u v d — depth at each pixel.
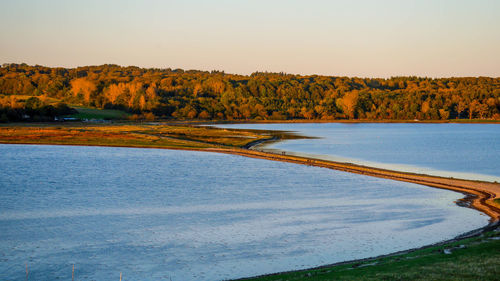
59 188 57.06
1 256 31.91
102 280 27.83
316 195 53.88
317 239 35.72
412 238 35.84
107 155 94.81
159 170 73.62
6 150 101.88
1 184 59.22
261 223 40.62
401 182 62.97
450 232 37.56
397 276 23.42
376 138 153.62
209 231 38.00
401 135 170.88
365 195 54.00
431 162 87.62
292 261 30.67
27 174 67.88
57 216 42.91
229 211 45.28
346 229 38.69
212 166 78.56
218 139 136.25
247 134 157.00
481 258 26.47
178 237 36.28
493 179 67.44
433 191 56.53
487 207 47.09
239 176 67.94
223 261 30.88
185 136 144.38
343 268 26.86
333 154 101.88
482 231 37.22
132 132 153.88
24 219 41.69
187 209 46.06
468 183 61.44
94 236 36.56
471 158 94.62
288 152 105.81
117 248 33.66
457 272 23.67
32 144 115.12
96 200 50.12
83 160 85.88
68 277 28.25
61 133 139.38
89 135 136.00
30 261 31.02
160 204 48.38
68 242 35.03
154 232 37.72
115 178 65.19
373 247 33.59
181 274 28.66
